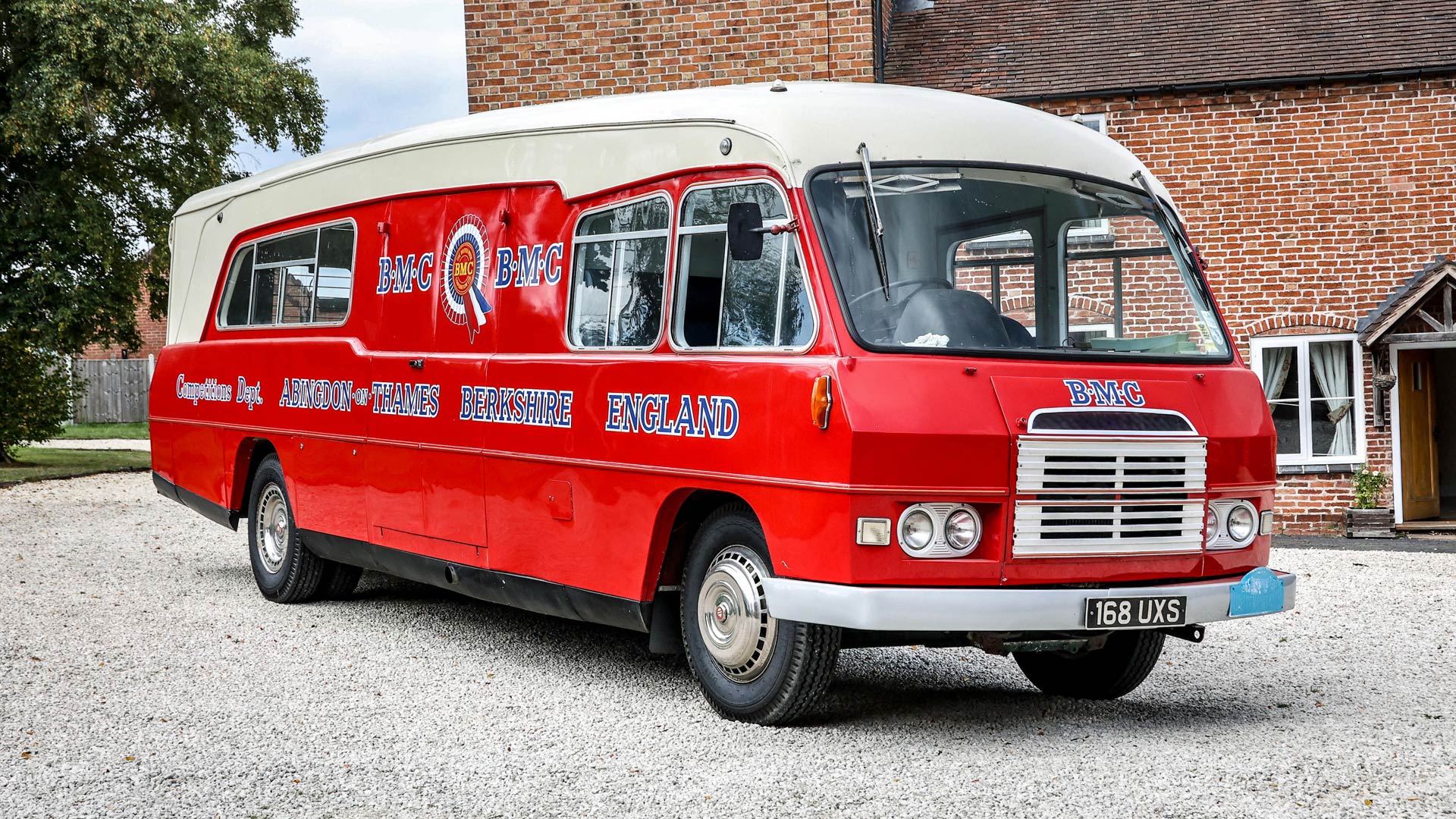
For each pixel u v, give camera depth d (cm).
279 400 975
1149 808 493
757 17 1667
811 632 587
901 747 583
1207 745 591
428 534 818
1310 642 866
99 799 505
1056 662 708
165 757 563
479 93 1733
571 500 702
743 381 603
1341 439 1827
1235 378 643
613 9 1700
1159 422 599
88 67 2338
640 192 684
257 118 2700
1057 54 1914
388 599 999
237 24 3056
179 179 2623
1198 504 607
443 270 817
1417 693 711
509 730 611
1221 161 1808
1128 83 1816
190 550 1276
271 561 986
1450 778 535
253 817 484
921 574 556
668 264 660
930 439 555
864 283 590
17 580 1068
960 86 1878
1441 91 1761
